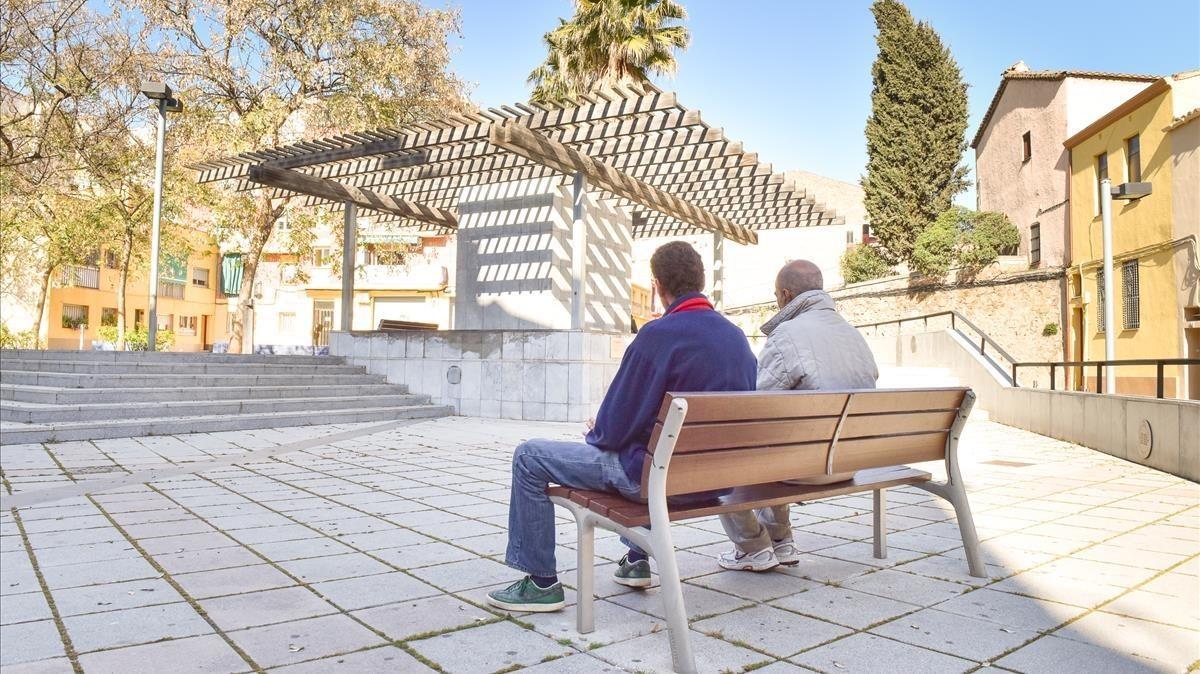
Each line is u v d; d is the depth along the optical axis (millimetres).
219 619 2818
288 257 36031
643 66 19172
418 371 12938
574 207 11734
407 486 5895
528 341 11820
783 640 2623
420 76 19781
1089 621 2838
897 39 27594
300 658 2438
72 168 21156
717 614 2908
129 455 7254
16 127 20609
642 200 13195
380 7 19062
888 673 2332
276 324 36875
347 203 14305
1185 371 16656
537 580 2938
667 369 2670
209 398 10383
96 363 10586
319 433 9531
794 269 3588
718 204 14805
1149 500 5613
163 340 36594
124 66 20047
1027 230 23984
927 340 17047
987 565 3688
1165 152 17391
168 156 21406
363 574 3453
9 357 11719
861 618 2865
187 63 19000
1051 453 8656
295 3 18750
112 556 3725
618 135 10469
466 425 10898
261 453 7641
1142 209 18297
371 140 11195
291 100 19188
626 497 2701
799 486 3186
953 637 2656
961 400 3533
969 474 6996
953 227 23938
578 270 11711
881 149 27672
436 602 3047
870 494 5902
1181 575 3508
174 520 4574
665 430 2436
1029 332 22391
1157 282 17797
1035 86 23453
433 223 16562
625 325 16000
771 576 3473
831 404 2971
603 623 2803
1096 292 20359
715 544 4105
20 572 3428
